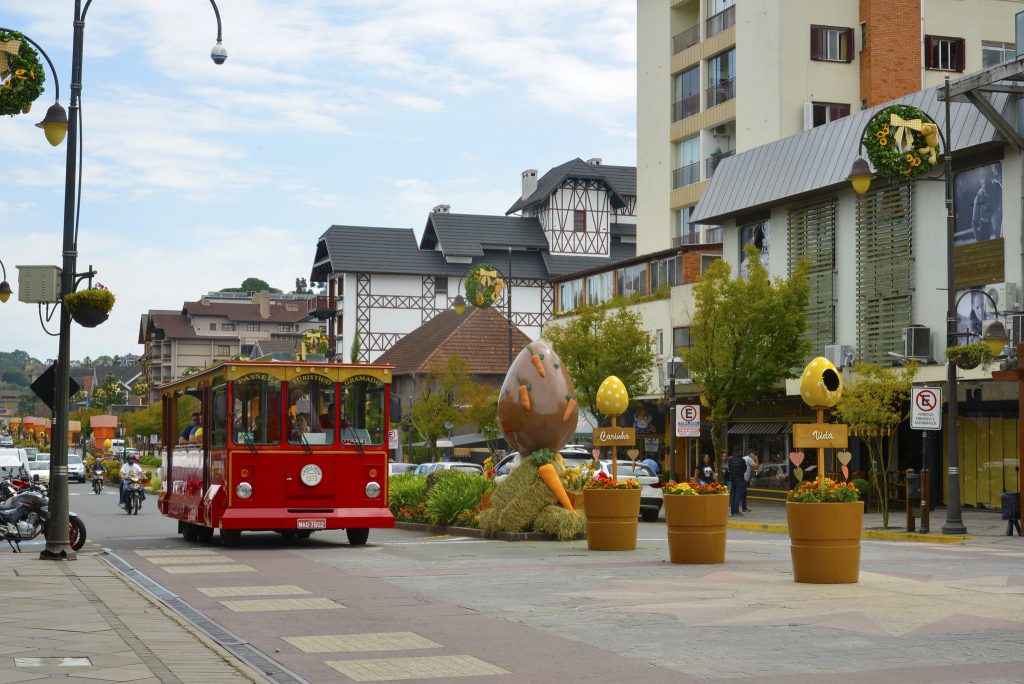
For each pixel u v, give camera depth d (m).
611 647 10.46
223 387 22.97
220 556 20.91
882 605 12.95
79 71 20.14
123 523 34.09
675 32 56.75
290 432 22.92
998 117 31.39
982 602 13.18
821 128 39.66
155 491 59.16
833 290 38.88
